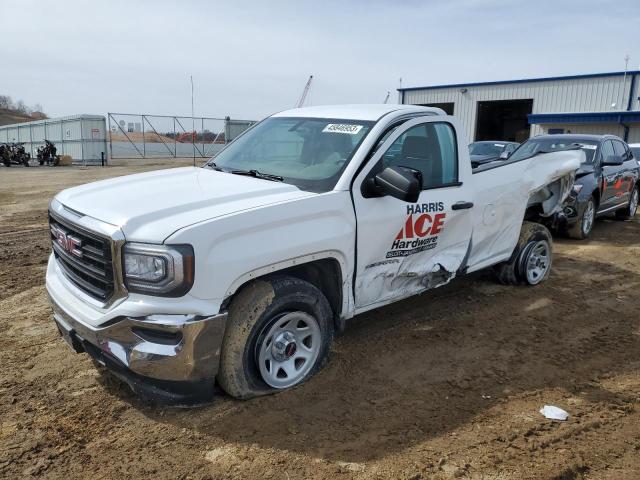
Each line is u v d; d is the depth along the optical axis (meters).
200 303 3.21
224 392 3.76
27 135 44.00
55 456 3.15
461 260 5.08
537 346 4.88
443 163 4.78
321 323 3.93
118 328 3.24
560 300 6.15
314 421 3.54
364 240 4.05
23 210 13.34
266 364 3.70
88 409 3.64
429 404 3.81
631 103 27.95
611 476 3.08
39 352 4.52
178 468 3.06
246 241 3.37
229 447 3.26
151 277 3.12
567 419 3.66
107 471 3.03
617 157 10.09
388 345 4.77
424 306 5.79
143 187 4.00
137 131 38.88
